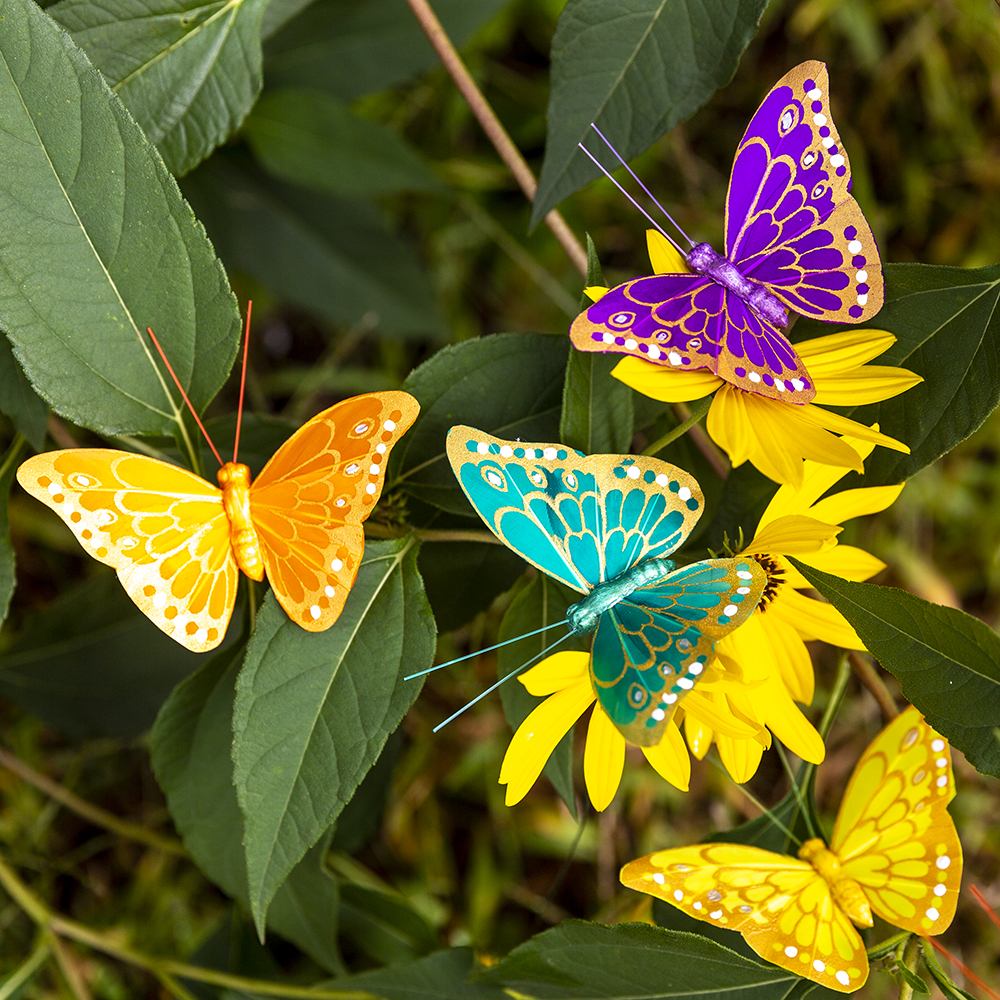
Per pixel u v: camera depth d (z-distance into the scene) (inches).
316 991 36.4
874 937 34.2
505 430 34.2
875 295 32.7
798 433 32.2
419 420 34.1
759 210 32.6
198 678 34.9
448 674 45.9
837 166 32.6
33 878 43.8
